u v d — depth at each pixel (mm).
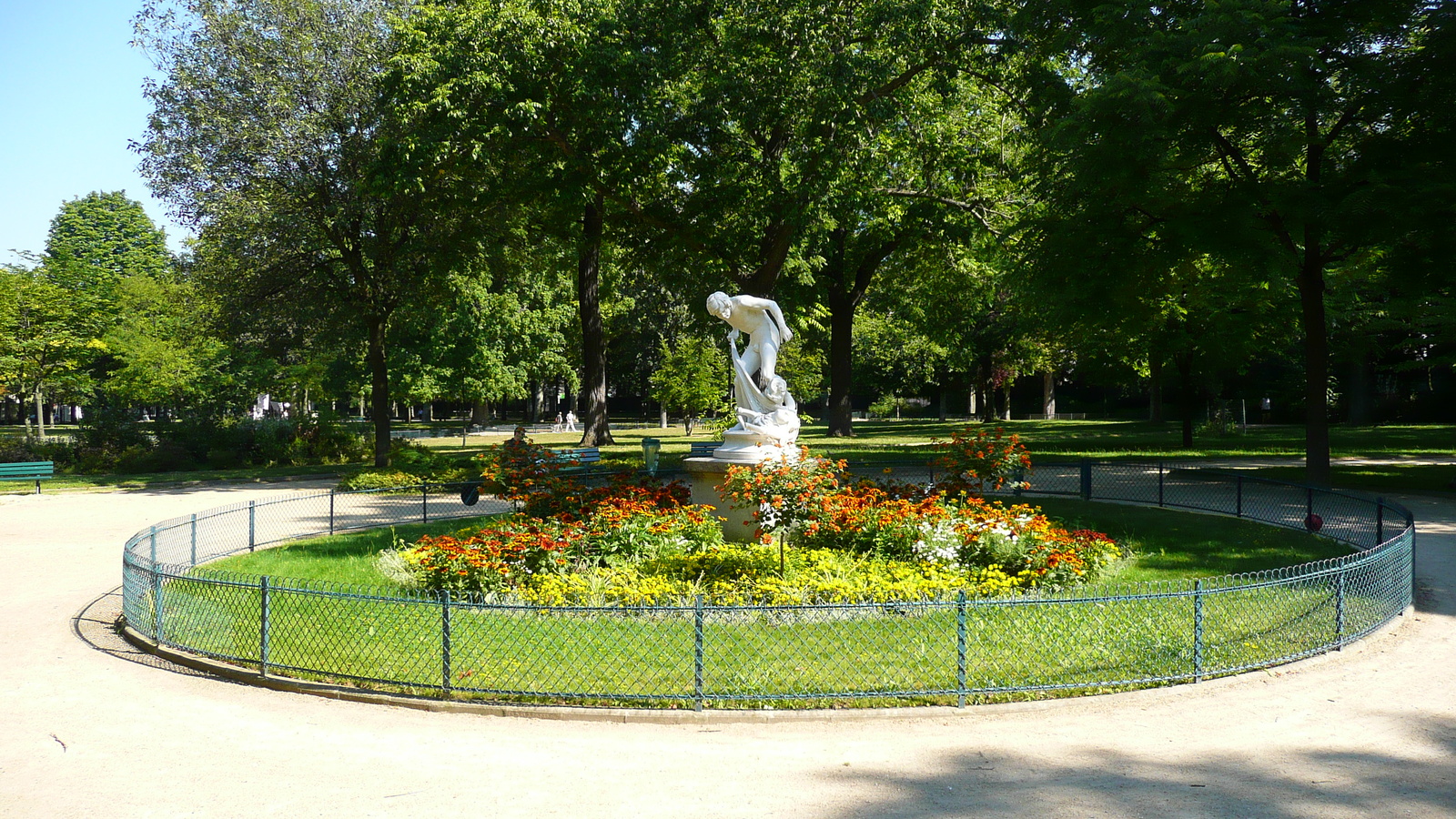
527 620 8133
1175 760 5914
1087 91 17625
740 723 6617
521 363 49250
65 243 56875
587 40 21516
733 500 11711
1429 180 16047
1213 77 15359
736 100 22484
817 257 32688
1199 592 7293
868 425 56469
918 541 10352
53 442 32500
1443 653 8211
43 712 7078
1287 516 15672
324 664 7730
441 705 6969
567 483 12883
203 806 5348
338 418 42688
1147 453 27438
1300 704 6930
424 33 21906
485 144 23047
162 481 26328
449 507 18750
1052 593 9359
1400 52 17938
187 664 8266
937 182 27969
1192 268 24797
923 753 6059
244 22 24359
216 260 26328
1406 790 5422
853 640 7715
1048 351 48844
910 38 21781
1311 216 17141
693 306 37062
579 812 5207
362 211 24672
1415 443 30484
